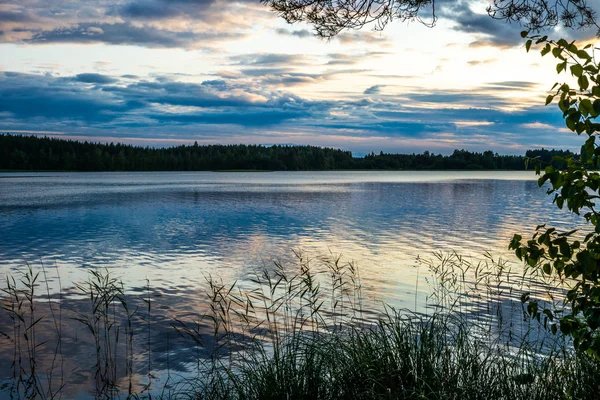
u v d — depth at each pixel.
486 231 30.31
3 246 24.23
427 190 80.31
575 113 3.56
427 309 12.49
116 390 8.03
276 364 5.79
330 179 136.50
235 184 101.38
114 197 61.25
